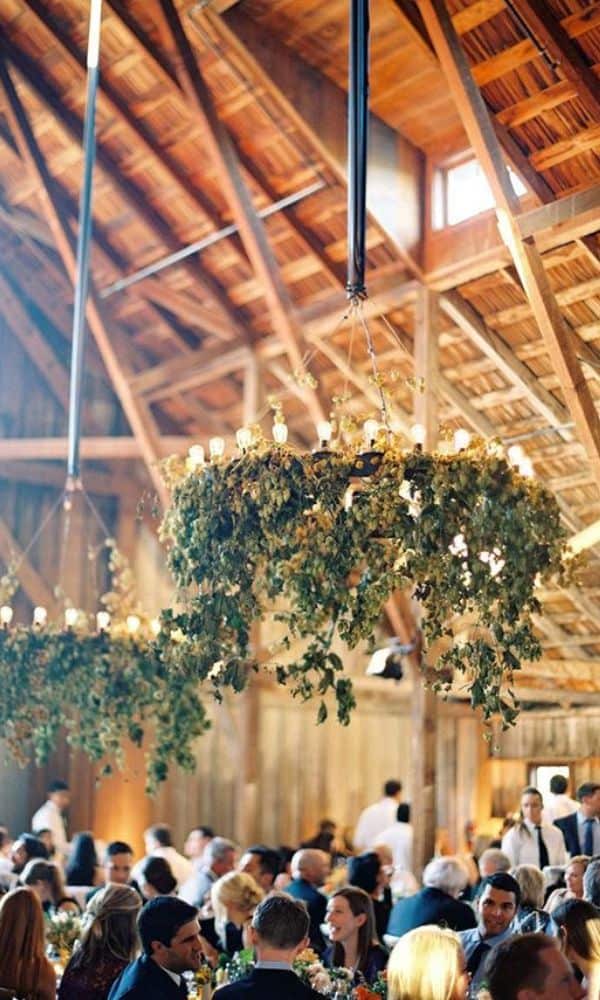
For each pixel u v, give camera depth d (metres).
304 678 5.79
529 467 5.76
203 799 13.46
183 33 9.41
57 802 11.91
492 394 10.69
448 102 9.60
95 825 13.03
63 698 9.02
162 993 4.23
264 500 5.48
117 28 9.98
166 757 9.32
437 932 3.42
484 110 8.30
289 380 11.72
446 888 6.27
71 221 12.07
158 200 11.45
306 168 10.31
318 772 13.80
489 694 5.66
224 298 11.87
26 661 8.94
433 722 9.99
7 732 9.02
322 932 6.99
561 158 9.04
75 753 13.11
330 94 9.71
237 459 5.61
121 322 12.99
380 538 5.64
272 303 10.32
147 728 13.30
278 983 4.00
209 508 5.59
